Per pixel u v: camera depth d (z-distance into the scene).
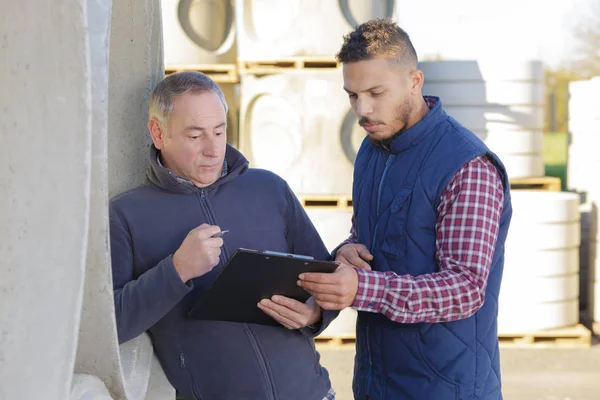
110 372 1.40
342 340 4.50
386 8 4.44
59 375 1.15
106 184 1.21
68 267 1.12
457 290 1.82
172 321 1.88
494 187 1.87
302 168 4.34
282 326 1.94
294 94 4.31
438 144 1.92
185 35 4.53
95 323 1.31
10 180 1.10
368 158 2.15
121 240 1.86
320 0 4.29
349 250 2.03
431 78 4.55
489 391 2.00
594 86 4.96
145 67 2.02
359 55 1.86
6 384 1.12
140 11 1.93
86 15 1.05
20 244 1.11
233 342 1.87
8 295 1.11
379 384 2.06
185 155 1.84
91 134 1.15
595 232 4.92
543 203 4.46
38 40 1.05
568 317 4.61
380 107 1.89
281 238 2.01
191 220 1.89
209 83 1.85
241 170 1.96
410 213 1.92
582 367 4.22
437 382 1.95
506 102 4.59
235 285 1.70
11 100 1.08
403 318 1.83
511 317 4.53
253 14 4.39
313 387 1.98
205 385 1.89
